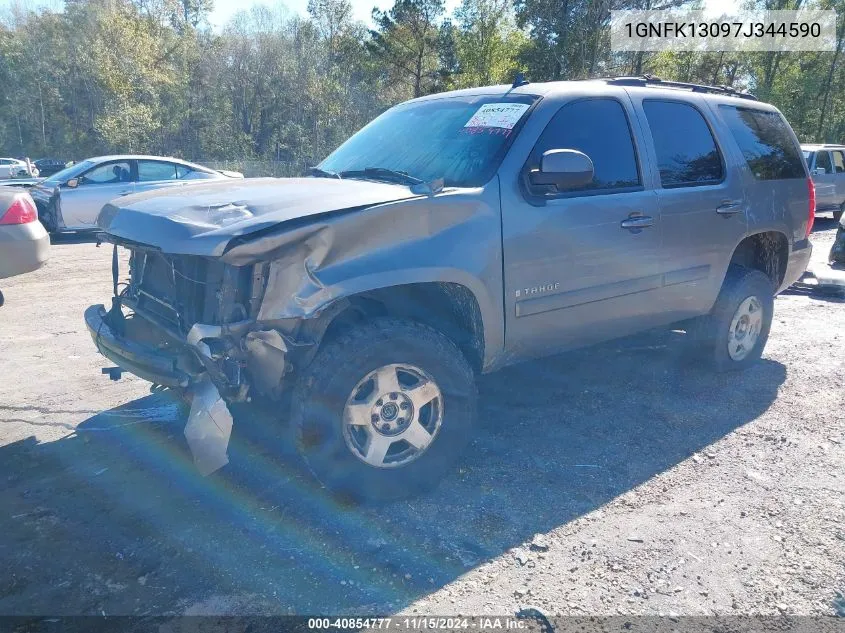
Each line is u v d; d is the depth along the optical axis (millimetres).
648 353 5535
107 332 3516
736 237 4711
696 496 3379
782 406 4551
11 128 62125
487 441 3969
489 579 2711
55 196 12227
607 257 3881
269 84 57812
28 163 35906
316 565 2791
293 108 57875
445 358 3234
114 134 41250
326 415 2973
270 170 46344
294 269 2834
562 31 37594
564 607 2547
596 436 4055
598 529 3076
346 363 2980
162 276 3449
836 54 42500
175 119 52875
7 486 3400
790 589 2672
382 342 3049
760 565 2822
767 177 5008
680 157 4406
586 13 36500
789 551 2922
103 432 4020
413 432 3223
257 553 2871
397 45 43344
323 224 2844
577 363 5301
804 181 5383
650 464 3717
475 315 3416
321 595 2605
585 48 36969
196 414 2830
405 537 2996
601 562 2828
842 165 16875
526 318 3596
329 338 3254
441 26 42469
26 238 4859
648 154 4176
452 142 3785
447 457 3336
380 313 3428
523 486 3455
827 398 4703
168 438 3955
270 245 2756
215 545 2924
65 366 5168
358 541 2963
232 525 3076
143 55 42469
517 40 38906
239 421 4027
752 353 5227
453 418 3316
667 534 3041
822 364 5449
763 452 3873
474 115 3908
